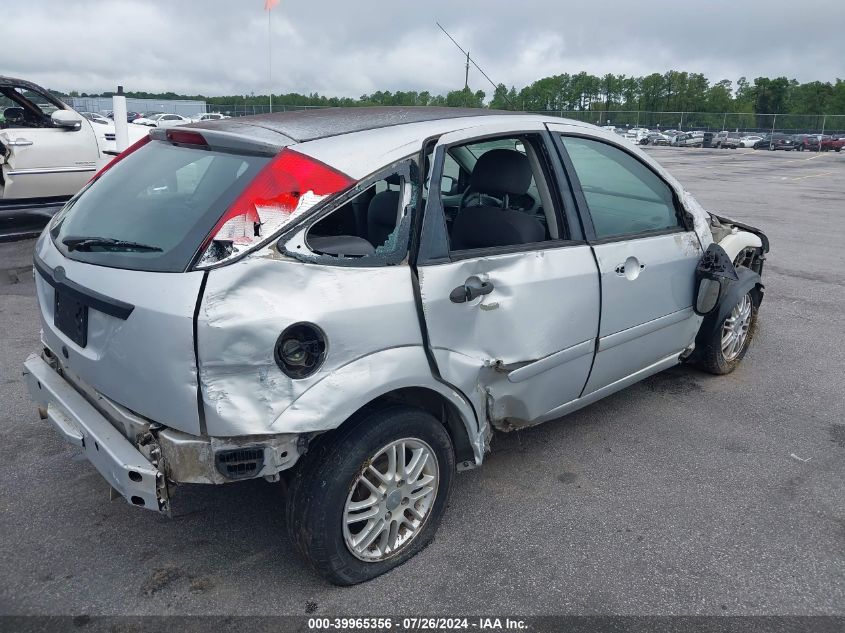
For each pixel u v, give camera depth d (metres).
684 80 98.75
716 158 36.53
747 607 2.58
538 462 3.58
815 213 13.27
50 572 2.67
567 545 2.91
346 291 2.33
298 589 2.61
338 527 2.46
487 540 2.93
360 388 2.34
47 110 8.77
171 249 2.27
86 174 8.80
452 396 2.70
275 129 2.62
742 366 4.98
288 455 2.28
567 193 3.20
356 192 2.39
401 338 2.47
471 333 2.72
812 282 7.49
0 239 8.31
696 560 2.84
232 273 2.15
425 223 2.60
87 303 2.39
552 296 3.01
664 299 3.72
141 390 2.28
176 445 2.23
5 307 5.84
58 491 3.21
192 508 3.11
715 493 3.34
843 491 3.38
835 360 5.14
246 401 2.18
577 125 3.39
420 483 2.71
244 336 2.13
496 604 2.56
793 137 48.66
